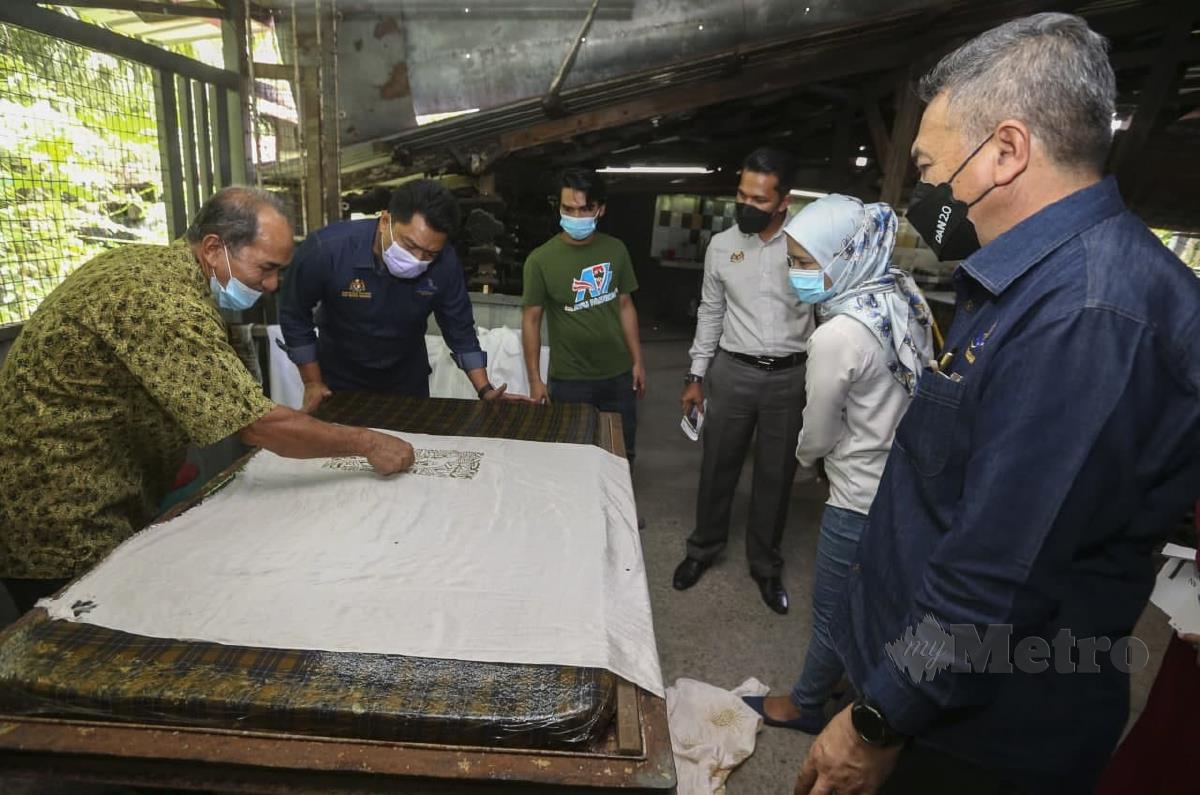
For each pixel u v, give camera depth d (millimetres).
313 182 3066
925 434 891
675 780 797
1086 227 746
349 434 1393
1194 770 1128
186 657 893
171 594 1014
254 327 2754
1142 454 720
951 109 806
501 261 4020
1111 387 683
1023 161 765
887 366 1487
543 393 2605
